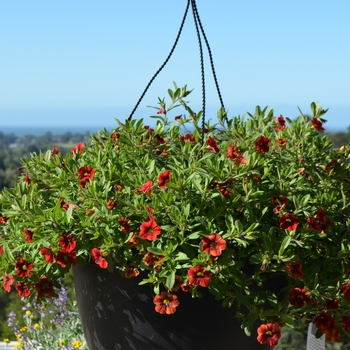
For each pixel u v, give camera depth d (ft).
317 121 8.34
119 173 7.28
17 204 6.89
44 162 7.89
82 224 6.61
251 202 6.85
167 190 6.61
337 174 7.95
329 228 7.34
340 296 6.81
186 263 6.48
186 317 6.69
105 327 7.09
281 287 6.97
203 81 7.56
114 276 6.86
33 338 12.14
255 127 8.55
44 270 7.00
